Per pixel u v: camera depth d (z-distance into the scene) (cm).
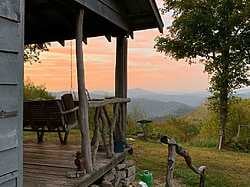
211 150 1070
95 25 531
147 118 1343
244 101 1255
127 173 525
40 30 614
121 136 543
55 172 382
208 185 587
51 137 749
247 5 997
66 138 605
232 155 967
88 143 379
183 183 589
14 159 228
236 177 664
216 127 1267
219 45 1063
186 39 1073
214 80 1102
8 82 222
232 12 1025
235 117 1223
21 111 235
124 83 555
